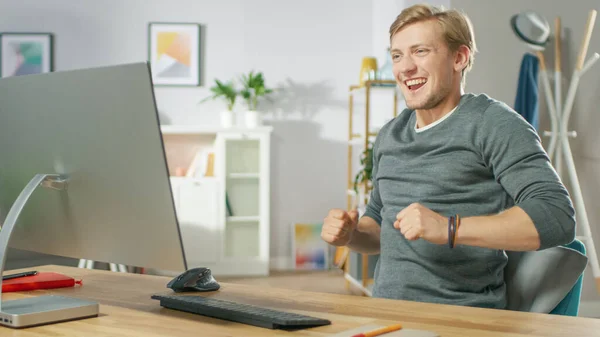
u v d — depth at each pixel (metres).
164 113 6.14
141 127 1.06
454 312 1.20
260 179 5.82
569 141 4.27
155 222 1.10
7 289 1.42
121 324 1.11
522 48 4.25
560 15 4.27
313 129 6.28
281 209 6.26
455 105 1.70
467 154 1.63
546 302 1.54
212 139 6.14
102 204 1.17
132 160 1.09
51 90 1.18
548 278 1.55
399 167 1.75
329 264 6.19
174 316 1.17
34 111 1.22
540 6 4.27
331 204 6.30
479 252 1.59
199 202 5.75
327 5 6.27
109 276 1.64
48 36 6.02
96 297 1.36
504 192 1.63
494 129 1.57
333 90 6.29
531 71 4.14
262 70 6.23
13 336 1.04
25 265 3.50
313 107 6.28
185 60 6.12
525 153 1.50
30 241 1.35
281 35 6.24
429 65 1.64
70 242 1.26
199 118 6.16
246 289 1.46
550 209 1.37
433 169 1.67
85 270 1.73
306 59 6.26
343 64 6.29
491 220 1.35
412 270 1.65
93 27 6.05
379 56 6.04
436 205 1.66
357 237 1.80
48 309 1.13
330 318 1.15
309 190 6.29
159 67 6.11
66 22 6.04
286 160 6.27
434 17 1.65
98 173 1.15
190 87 6.14
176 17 6.12
